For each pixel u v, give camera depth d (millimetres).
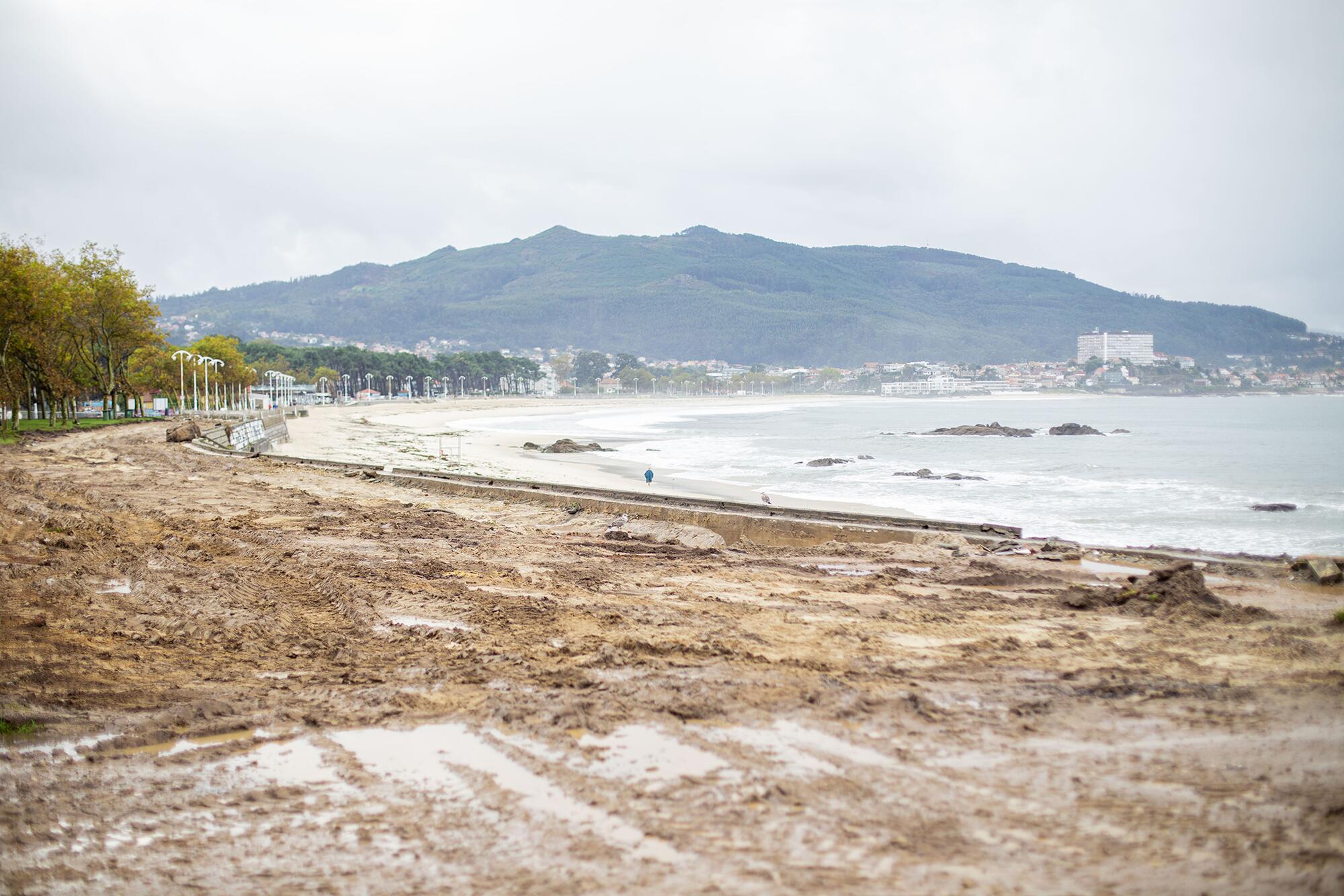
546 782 7844
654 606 15461
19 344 69312
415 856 6582
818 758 8273
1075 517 36000
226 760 8664
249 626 13961
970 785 7617
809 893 5863
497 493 32531
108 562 18938
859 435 103312
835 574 19266
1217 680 10742
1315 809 6984
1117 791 7445
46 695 10477
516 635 13328
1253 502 40906
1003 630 13625
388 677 11312
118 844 6918
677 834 6785
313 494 33969
